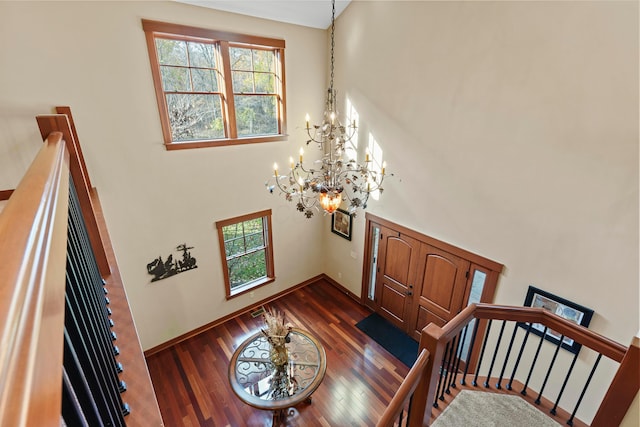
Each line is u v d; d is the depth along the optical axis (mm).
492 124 3426
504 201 3492
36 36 3016
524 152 3230
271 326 3600
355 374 4367
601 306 2955
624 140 2615
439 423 2205
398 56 4152
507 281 3635
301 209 3230
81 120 3414
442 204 4125
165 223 4305
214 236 4816
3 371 264
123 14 3383
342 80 5016
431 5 3664
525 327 3510
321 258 6488
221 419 3799
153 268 4383
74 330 768
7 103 3018
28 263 442
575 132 2865
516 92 3178
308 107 5195
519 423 2217
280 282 5953
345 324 5340
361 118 4867
